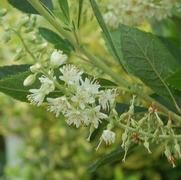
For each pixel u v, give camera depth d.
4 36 0.41
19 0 0.44
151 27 0.62
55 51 0.38
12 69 0.43
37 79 0.39
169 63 0.45
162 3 0.52
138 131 0.39
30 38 0.43
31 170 1.10
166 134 0.39
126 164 1.02
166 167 1.07
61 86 0.37
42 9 0.40
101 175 1.08
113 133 0.38
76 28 0.42
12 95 0.39
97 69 0.45
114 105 0.38
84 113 0.37
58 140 1.04
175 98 0.47
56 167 1.08
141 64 0.43
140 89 0.42
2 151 1.43
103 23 0.42
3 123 1.08
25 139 1.10
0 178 1.29
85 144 1.00
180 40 0.64
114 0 0.53
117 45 0.46
